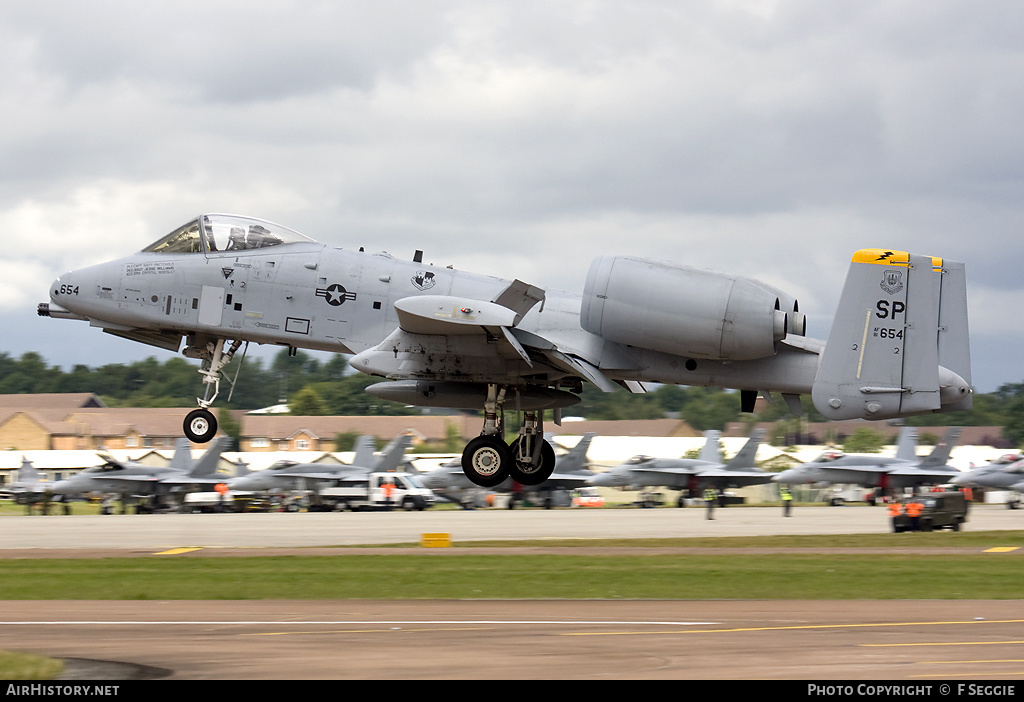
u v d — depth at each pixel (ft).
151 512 541.75
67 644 113.80
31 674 94.73
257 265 224.94
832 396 210.79
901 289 210.59
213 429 229.86
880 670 98.89
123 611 145.07
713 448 636.89
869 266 211.82
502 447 220.64
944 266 224.94
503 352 208.33
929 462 620.08
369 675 95.71
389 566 209.97
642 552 247.50
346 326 221.46
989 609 147.84
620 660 103.76
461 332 204.54
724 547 263.49
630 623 131.64
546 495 574.97
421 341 208.85
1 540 294.87
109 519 420.77
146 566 211.41
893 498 596.70
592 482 586.86
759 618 137.08
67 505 547.08
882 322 210.59
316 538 304.30
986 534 302.45
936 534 306.14
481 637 119.03
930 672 97.86
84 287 228.84
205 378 230.89
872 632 123.85
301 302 222.89
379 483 573.33
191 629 126.31
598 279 212.64
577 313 221.46
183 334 233.35
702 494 604.08
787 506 451.94
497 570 200.75
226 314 224.12
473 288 220.84
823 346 219.61
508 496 579.89
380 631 124.16
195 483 549.54
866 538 291.79
